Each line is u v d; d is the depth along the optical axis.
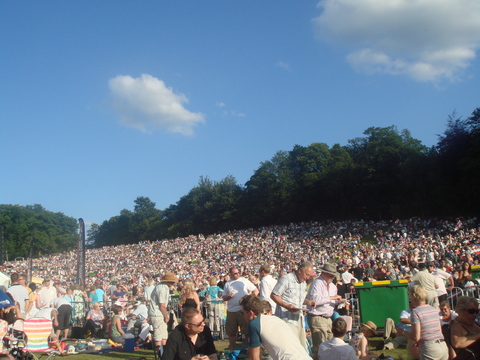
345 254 47.34
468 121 66.88
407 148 79.06
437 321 6.72
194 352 5.95
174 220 125.50
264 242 69.19
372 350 10.48
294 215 92.50
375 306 11.80
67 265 74.62
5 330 8.05
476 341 5.90
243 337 11.39
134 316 14.34
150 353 11.72
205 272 42.50
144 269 59.97
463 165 62.50
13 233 129.12
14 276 12.44
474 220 52.56
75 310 17.20
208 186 120.69
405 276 15.59
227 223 106.31
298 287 8.01
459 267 20.09
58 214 147.00
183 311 6.02
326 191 86.75
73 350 12.17
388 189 77.06
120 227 155.38
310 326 8.59
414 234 54.06
